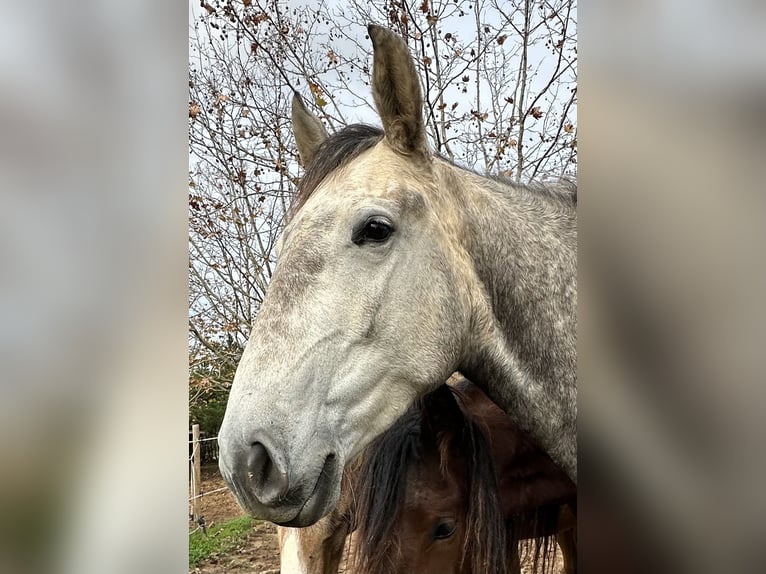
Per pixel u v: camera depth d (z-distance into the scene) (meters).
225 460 1.37
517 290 1.80
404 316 1.59
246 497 1.36
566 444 1.82
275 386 1.42
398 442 2.13
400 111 1.66
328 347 1.50
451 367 1.70
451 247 1.71
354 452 1.53
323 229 1.57
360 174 1.64
